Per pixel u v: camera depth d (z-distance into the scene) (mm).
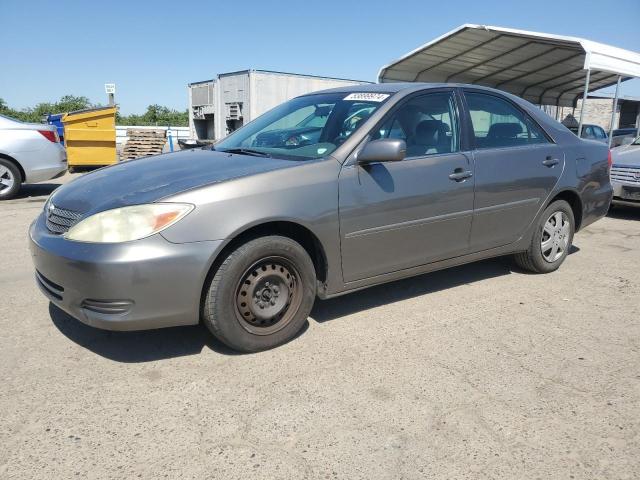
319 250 3334
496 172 4160
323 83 19141
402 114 3752
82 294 2799
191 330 3498
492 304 4102
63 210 3127
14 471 2152
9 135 8945
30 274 4664
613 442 2408
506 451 2334
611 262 5375
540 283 4641
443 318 3801
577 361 3176
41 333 3432
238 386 2820
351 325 3641
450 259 4055
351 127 3598
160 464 2211
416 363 3111
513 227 4426
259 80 17672
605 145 5316
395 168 3580
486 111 4305
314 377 2928
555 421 2561
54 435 2385
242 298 3055
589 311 3988
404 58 16797
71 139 14484
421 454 2303
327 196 3250
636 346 3396
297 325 3301
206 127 21297
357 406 2654
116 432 2416
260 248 3021
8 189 9047
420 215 3717
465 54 16375
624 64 11172
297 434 2424
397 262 3705
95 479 2119
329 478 2148
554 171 4625
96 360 3084
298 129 3955
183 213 2812
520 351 3297
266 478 2141
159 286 2777
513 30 13305
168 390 2771
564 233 4891
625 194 7680
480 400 2730
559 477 2180
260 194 3014
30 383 2818
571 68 17641
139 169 3463
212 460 2242
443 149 3920
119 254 2713
